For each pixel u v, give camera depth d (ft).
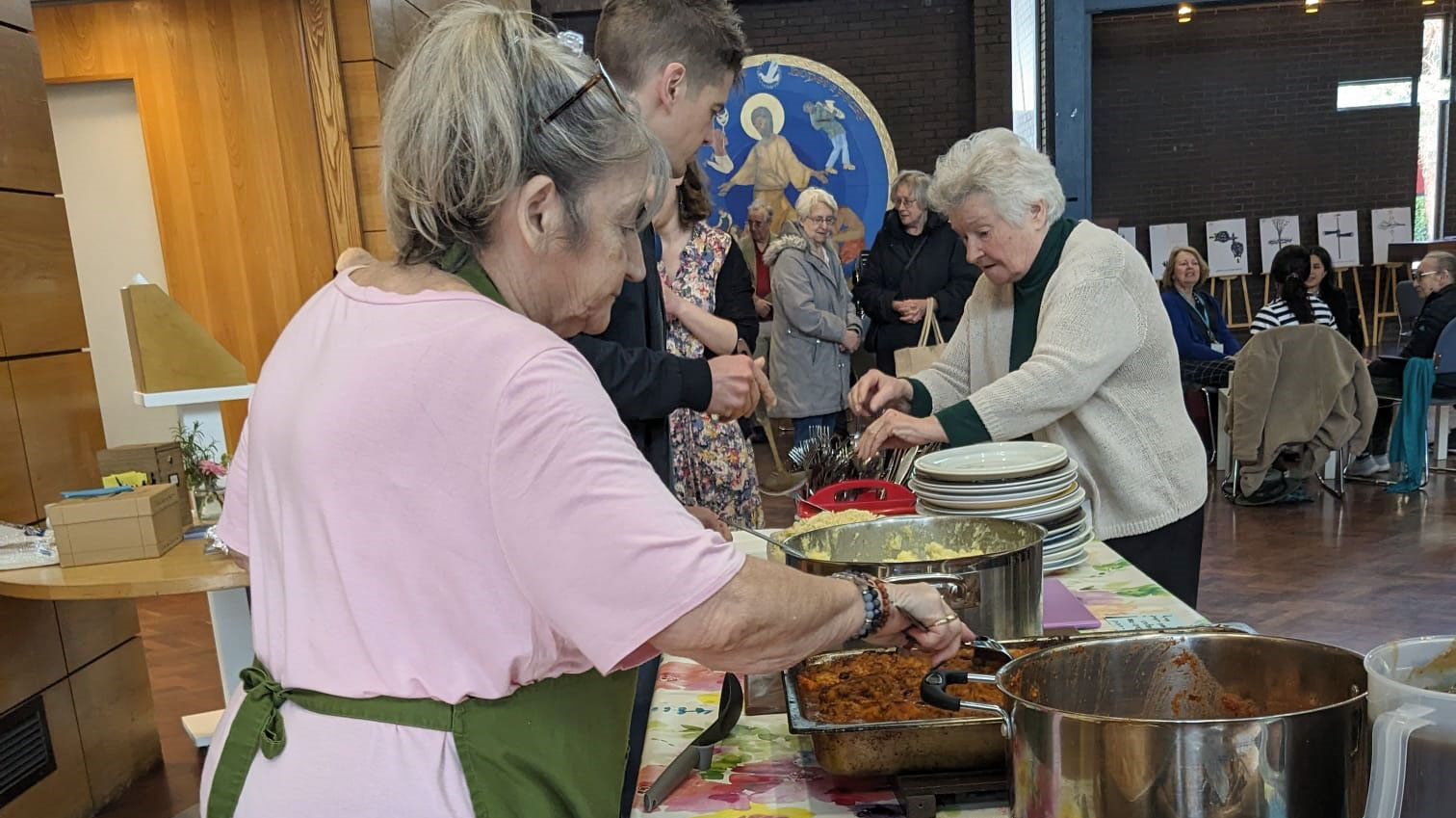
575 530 2.24
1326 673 2.77
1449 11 29.14
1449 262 17.83
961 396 7.13
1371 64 29.37
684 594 2.25
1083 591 4.82
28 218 8.46
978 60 26.78
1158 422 6.15
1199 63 29.30
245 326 14.44
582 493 2.23
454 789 2.41
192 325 8.79
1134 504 6.13
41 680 8.29
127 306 8.66
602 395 2.37
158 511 7.62
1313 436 16.26
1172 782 2.28
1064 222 6.31
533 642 2.42
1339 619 11.69
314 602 2.48
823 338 15.67
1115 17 28.96
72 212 14.48
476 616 2.39
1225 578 13.34
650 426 4.70
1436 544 14.20
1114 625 4.24
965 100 27.48
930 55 27.35
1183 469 6.19
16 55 8.39
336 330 2.58
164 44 13.79
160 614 13.87
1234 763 2.26
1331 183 30.09
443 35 2.55
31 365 8.44
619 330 4.65
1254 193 30.04
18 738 8.00
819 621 2.60
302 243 14.17
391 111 2.62
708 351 8.02
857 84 27.55
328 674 2.47
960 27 27.20
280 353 2.73
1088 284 5.85
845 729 2.90
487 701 2.45
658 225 7.50
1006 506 5.02
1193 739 2.25
